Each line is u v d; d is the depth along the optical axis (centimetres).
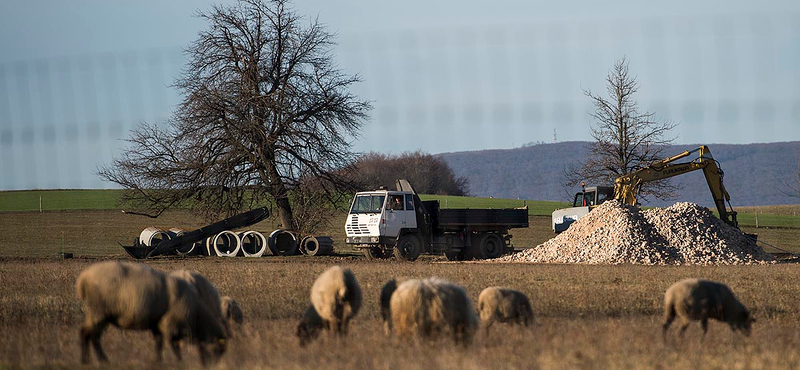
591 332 5253
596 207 16350
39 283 9112
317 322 5188
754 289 8950
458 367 3891
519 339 4859
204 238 16850
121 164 18938
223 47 19000
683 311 5331
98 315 4200
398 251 14800
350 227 15012
